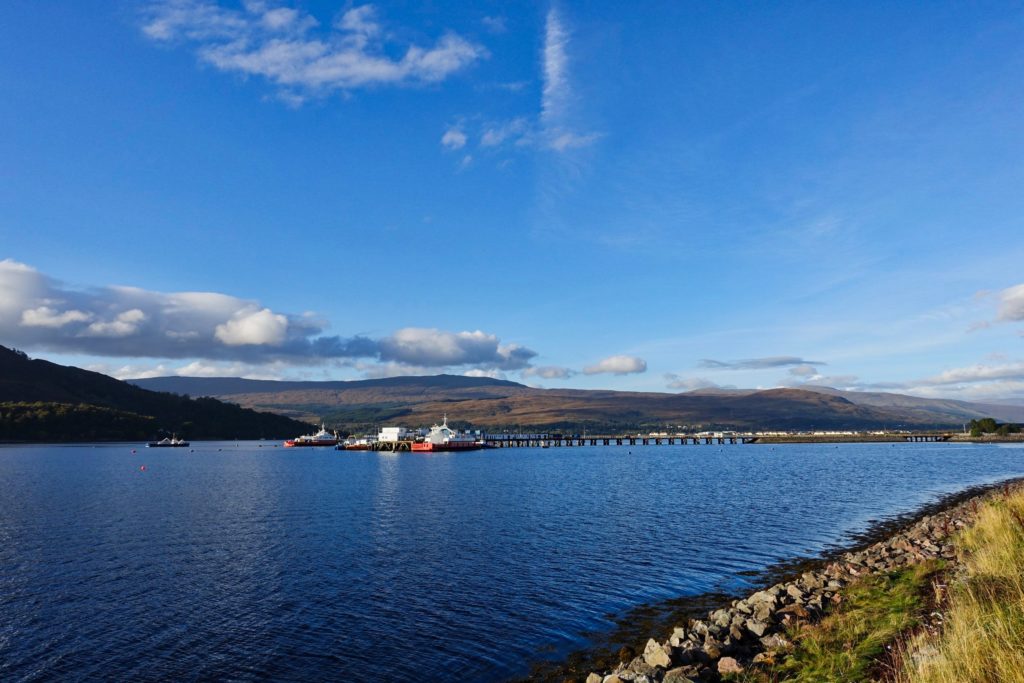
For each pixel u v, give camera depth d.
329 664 22.67
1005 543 22.06
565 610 28.25
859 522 53.03
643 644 23.48
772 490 81.81
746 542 43.97
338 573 35.81
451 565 37.38
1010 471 111.12
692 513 59.59
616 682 17.55
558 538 46.22
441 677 21.31
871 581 25.16
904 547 32.72
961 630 12.99
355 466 152.88
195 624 27.23
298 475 120.38
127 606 29.94
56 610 29.42
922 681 11.88
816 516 56.94
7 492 85.12
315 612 28.56
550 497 76.19
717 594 30.52
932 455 174.62
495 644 24.14
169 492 85.38
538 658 22.62
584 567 36.50
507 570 35.94
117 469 136.88
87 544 45.59
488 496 78.25
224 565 38.25
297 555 40.97
